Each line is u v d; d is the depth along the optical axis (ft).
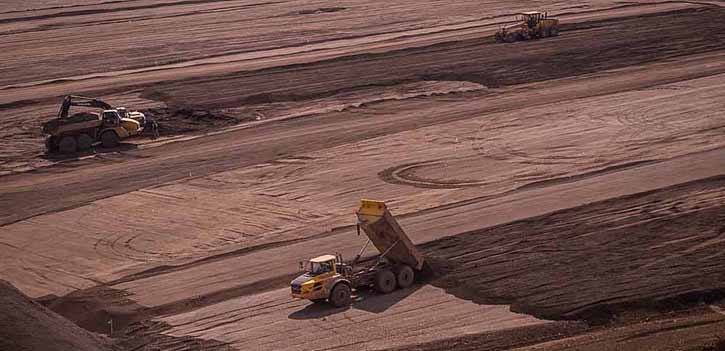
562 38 522.88
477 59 476.13
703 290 190.39
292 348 176.96
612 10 644.27
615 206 249.75
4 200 293.02
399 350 171.53
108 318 197.26
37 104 424.87
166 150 347.15
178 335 186.09
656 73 435.12
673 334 167.32
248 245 239.91
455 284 202.80
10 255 242.37
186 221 262.88
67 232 258.98
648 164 293.43
